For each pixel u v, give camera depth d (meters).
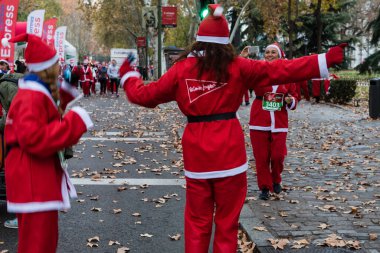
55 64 3.55
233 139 3.83
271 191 7.06
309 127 14.90
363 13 59.16
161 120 17.09
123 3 49.56
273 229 5.61
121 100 26.75
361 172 8.70
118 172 8.95
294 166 9.30
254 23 42.31
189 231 3.92
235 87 3.81
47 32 21.34
